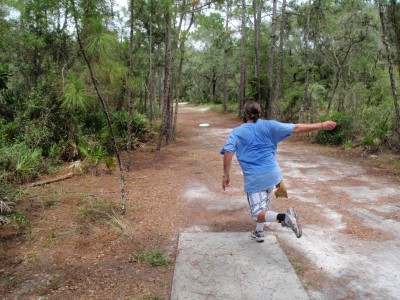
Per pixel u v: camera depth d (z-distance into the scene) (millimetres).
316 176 7629
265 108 21031
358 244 4035
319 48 18469
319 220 4812
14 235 4219
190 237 4199
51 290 3084
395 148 9992
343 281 3246
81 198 5715
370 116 12203
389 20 9188
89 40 4520
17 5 10906
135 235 4277
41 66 11805
